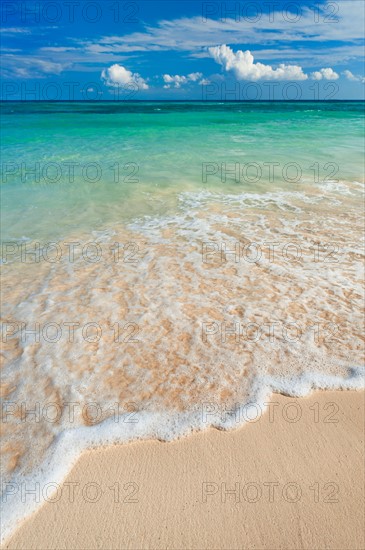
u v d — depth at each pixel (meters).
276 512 2.57
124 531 2.46
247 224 7.34
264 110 48.84
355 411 3.32
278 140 18.05
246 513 2.56
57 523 2.50
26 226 7.29
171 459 2.92
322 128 23.69
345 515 2.55
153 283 5.22
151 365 3.77
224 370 3.71
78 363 3.78
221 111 45.16
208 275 5.43
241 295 4.93
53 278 5.38
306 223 7.38
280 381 3.59
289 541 2.42
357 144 16.77
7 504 2.58
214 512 2.56
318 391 3.51
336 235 6.82
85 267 5.68
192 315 4.52
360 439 3.08
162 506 2.60
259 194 9.25
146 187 9.80
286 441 3.06
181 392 3.47
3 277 5.39
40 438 3.03
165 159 13.30
